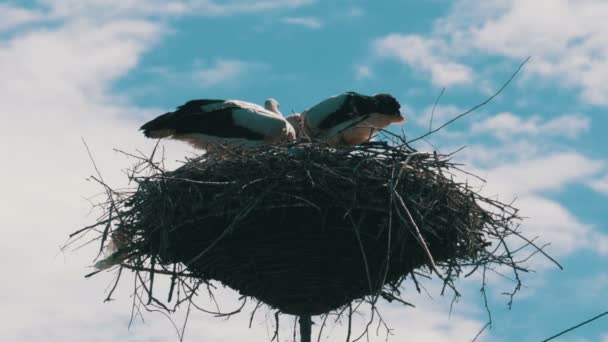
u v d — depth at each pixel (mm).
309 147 9719
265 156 9617
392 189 8961
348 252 9297
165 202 9523
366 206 9289
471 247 9695
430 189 9633
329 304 9422
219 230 9398
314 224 9250
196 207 9352
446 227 9625
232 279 9531
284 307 9422
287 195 9203
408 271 9742
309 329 9453
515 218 9938
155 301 9453
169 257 9711
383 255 9391
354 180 9367
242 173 9508
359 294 9516
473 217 9891
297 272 9242
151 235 9688
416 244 9453
